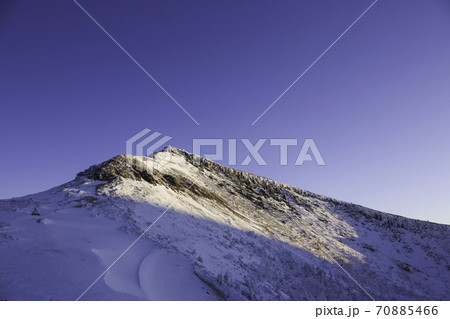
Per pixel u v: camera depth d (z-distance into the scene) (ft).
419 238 189.26
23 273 31.63
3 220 51.34
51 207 66.49
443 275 135.33
